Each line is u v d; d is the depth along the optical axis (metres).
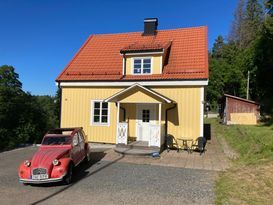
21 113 24.45
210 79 59.38
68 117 20.14
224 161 13.91
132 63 19.38
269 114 31.28
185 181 10.34
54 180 9.66
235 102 32.28
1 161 14.32
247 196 8.38
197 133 17.39
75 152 11.61
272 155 12.96
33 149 18.23
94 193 9.01
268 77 35.84
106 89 19.38
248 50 44.62
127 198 8.49
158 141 16.30
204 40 20.62
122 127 17.17
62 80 19.97
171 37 21.88
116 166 12.90
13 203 8.17
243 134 20.52
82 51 22.75
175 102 17.77
